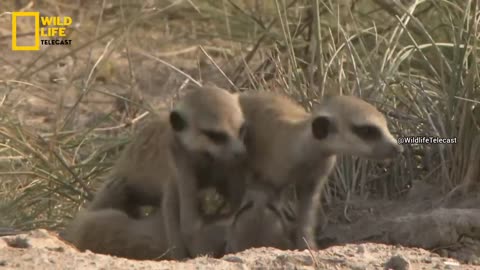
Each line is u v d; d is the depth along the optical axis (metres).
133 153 11.72
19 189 13.19
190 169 10.77
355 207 11.61
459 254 10.07
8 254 8.73
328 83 12.81
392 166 11.95
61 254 8.82
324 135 10.48
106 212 11.14
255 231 10.75
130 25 16.50
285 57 15.18
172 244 10.82
